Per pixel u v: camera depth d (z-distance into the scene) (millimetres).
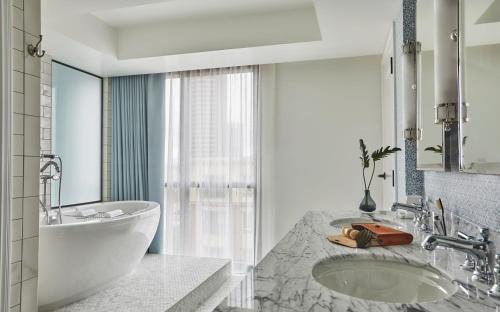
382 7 2195
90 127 3967
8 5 1746
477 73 1009
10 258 1771
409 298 1000
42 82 3289
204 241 3814
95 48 3104
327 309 663
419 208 1521
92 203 3980
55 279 2482
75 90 3729
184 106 3912
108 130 4180
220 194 3768
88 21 3020
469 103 1071
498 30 872
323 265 1036
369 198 2363
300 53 3207
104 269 2768
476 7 1020
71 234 2494
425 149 1672
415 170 2080
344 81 3549
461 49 1133
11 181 1773
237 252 3674
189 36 3184
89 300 2652
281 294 741
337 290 1002
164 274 3213
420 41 1752
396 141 2424
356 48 3084
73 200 3715
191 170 3873
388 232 1241
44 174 3297
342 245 1210
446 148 1369
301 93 3654
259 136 3652
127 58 3373
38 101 2029
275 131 3705
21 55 1923
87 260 2602
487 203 1052
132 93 4082
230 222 3713
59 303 2561
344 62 3557
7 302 1746
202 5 2859
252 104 3684
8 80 1748
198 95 3885
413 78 1812
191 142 3887
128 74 3998
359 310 659
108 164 4180
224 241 3744
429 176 1859
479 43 991
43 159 3291
